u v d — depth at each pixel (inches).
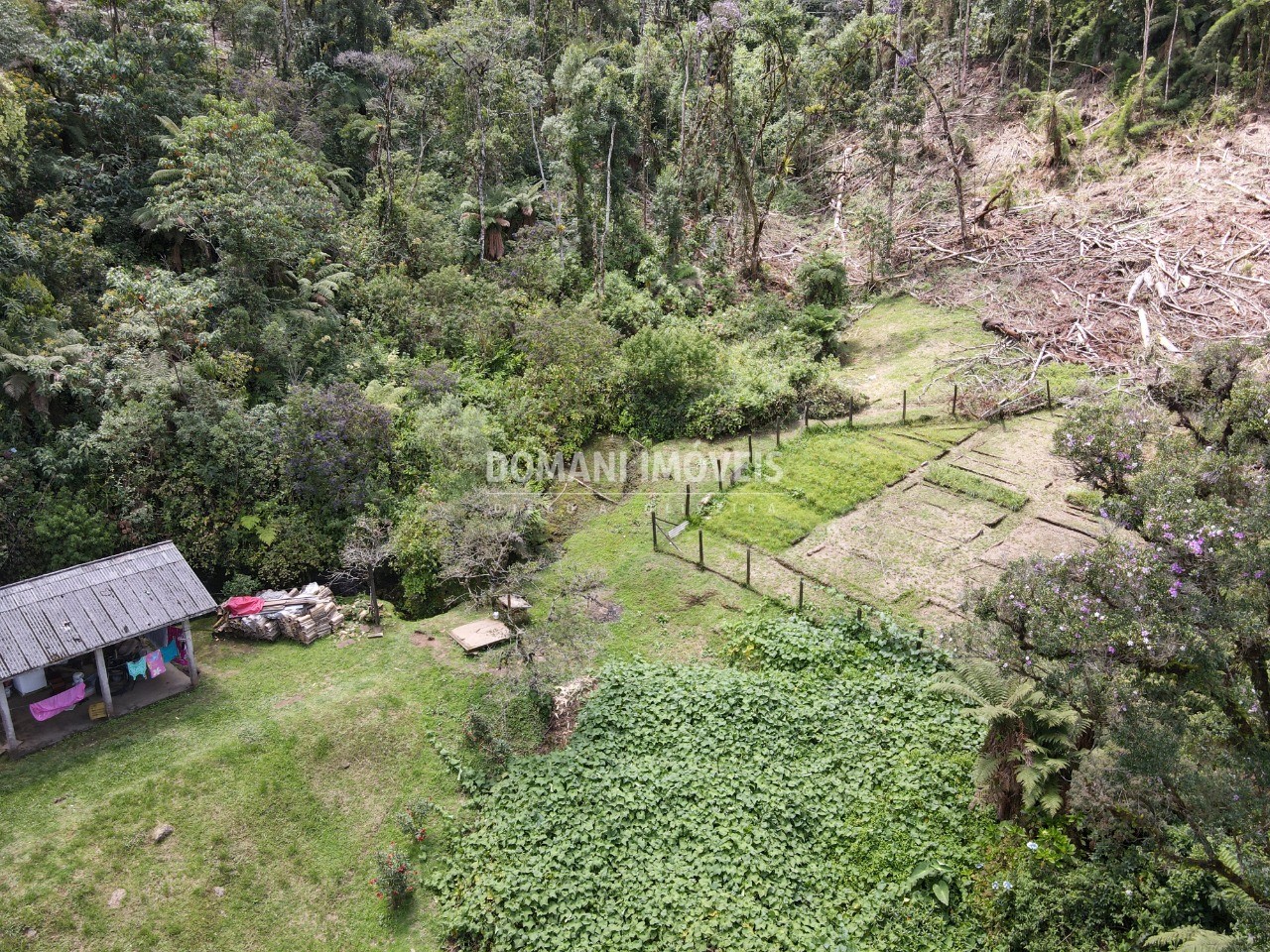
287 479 726.5
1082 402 486.3
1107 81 1280.8
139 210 884.6
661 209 1193.4
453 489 740.7
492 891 459.2
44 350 695.7
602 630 594.9
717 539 731.4
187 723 542.6
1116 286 993.5
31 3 1001.5
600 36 1669.5
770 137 1392.7
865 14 1414.9
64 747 521.7
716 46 1162.0
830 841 475.8
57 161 889.5
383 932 449.1
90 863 448.5
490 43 1318.9
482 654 621.3
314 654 621.3
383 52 1309.1
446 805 511.5
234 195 829.2
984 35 1464.1
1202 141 1115.3
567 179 1139.9
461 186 1295.5
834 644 599.5
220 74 1154.0
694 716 551.2
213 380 755.4
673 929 434.9
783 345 984.9
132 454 687.7
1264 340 474.9
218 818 481.4
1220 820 342.3
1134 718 358.3
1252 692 363.3
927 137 1365.7
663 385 922.1
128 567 567.2
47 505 658.8
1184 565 357.1
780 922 436.8
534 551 737.0
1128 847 422.9
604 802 498.6
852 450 830.5
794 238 1325.0
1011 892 433.1
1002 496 742.5
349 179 1224.8
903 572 671.1
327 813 500.4
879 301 1142.3
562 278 1095.6
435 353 971.9
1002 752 466.3
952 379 927.7
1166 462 408.2
